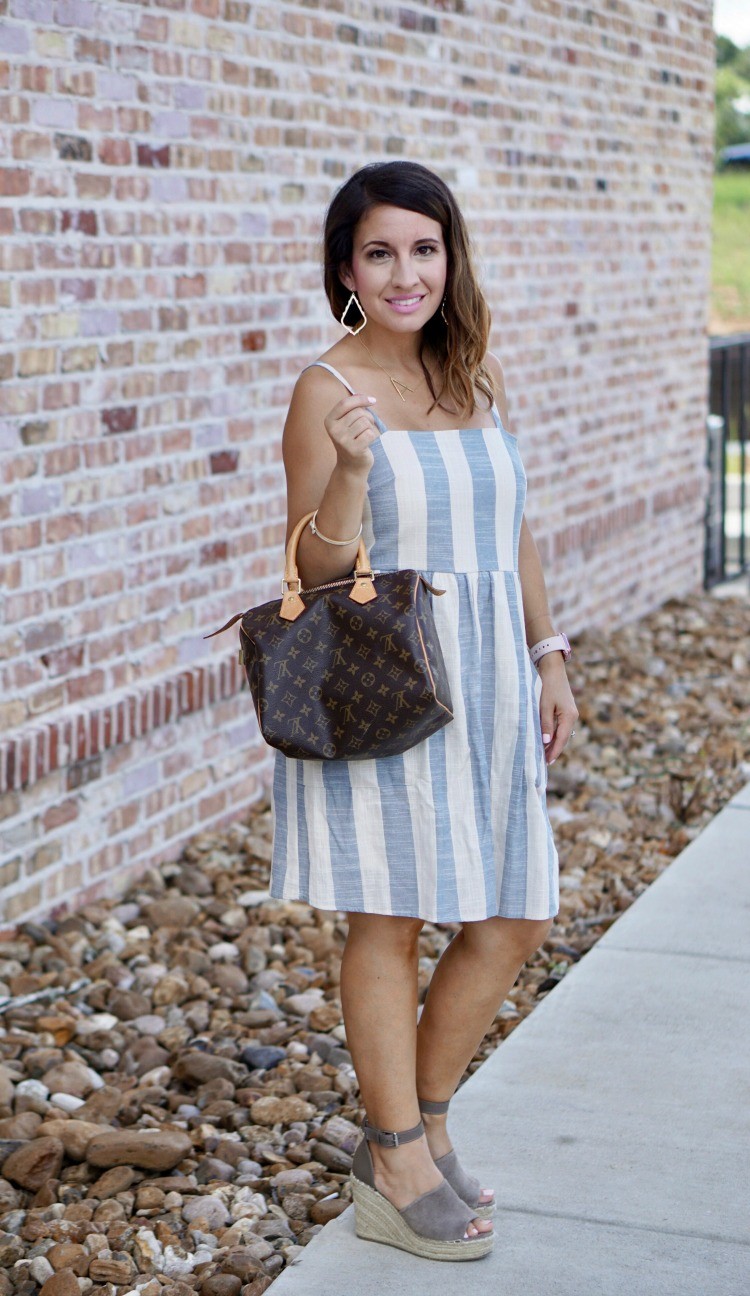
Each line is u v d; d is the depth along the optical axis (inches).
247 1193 122.1
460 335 99.8
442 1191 103.3
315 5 213.8
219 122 194.5
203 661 200.8
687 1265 103.9
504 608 98.3
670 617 358.0
